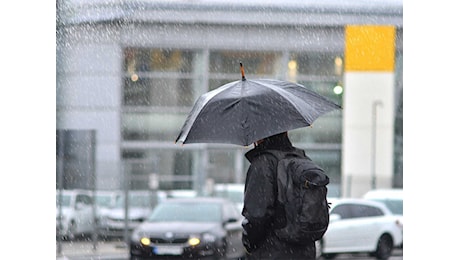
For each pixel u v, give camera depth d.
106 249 56.78
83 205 60.50
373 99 86.81
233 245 43.41
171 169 81.19
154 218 44.56
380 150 86.00
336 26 88.88
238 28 89.94
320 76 89.12
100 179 69.88
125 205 60.12
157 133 87.88
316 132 87.00
